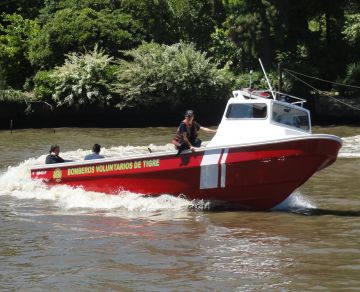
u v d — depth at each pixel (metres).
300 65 41.94
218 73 40.44
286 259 11.02
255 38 42.53
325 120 40.12
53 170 16.56
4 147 27.91
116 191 15.77
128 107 40.53
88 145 28.52
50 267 10.67
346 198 16.38
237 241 12.22
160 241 12.25
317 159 14.17
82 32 42.00
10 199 16.23
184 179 15.04
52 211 14.92
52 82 39.88
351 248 11.65
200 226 13.44
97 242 12.20
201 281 9.94
